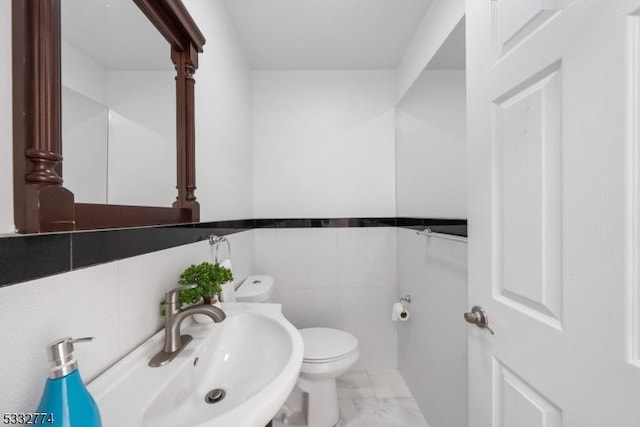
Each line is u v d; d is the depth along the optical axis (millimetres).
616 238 396
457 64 1094
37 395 399
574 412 459
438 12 1280
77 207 489
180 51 854
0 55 374
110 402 483
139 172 678
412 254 1628
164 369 592
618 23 388
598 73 416
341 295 1929
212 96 1174
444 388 1240
